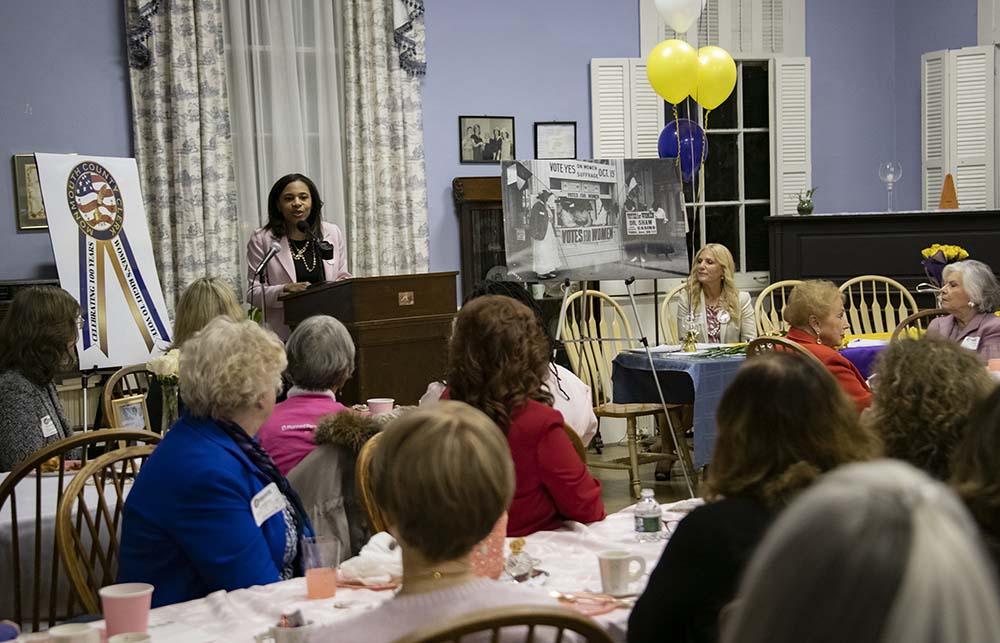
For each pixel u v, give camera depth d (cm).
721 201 805
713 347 565
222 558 227
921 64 825
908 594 61
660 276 621
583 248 607
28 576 288
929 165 823
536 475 255
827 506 66
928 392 204
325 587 205
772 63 805
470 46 732
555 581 210
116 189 576
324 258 540
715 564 163
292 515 250
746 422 170
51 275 605
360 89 680
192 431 238
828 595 64
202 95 634
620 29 779
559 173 602
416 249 699
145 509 233
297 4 663
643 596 170
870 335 585
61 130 611
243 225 652
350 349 319
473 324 256
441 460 141
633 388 560
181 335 399
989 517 148
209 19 635
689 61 662
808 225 732
